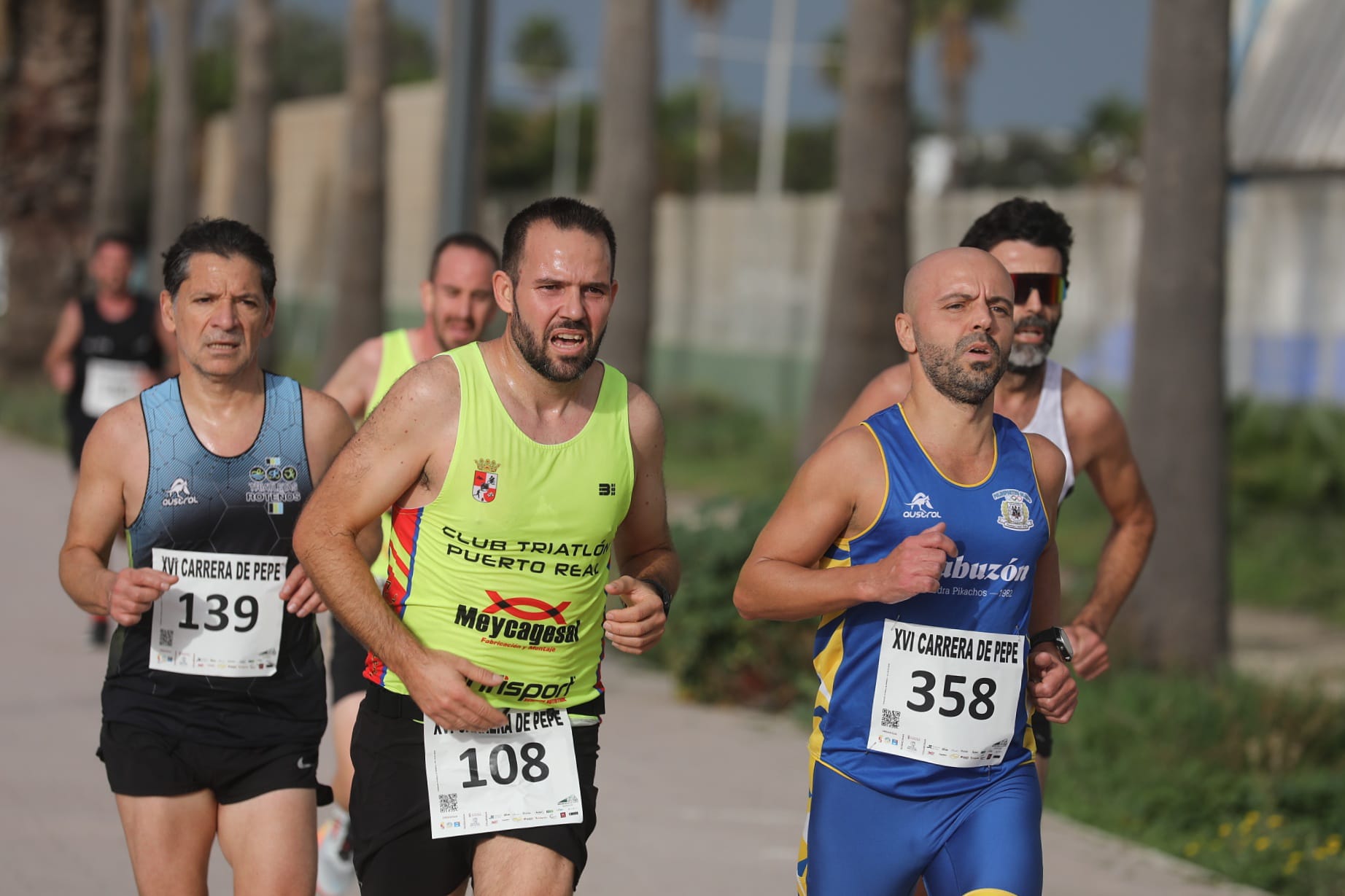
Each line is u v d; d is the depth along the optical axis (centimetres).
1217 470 3394
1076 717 2964
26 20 9181
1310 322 6431
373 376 2145
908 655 1372
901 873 1384
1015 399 1714
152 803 1424
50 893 1930
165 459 1442
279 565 1462
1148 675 3262
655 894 2069
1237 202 6750
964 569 1364
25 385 9300
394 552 1350
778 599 1362
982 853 1354
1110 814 2620
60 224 9306
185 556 1449
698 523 3466
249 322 1438
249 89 8769
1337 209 6331
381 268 7569
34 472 6894
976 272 1360
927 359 1369
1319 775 2777
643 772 2722
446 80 3559
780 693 3291
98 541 1462
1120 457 1753
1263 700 3066
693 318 10756
